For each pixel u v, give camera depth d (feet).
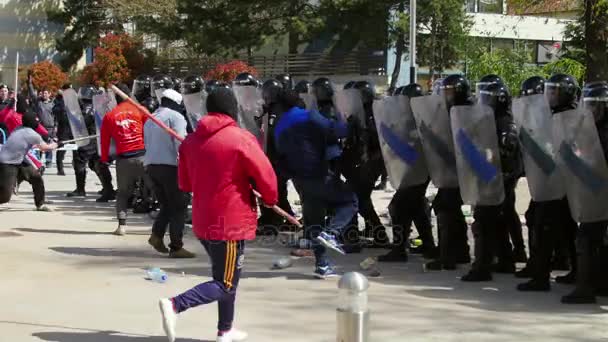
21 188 52.19
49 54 133.39
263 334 19.51
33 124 36.11
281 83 31.48
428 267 27.58
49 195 48.49
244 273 26.78
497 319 21.02
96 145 44.62
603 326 20.38
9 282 24.81
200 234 17.88
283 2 96.78
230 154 17.58
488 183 24.64
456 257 28.84
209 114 18.22
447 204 27.14
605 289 23.94
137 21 108.88
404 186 28.50
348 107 30.55
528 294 24.03
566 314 21.58
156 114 28.43
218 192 17.62
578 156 21.77
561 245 26.96
